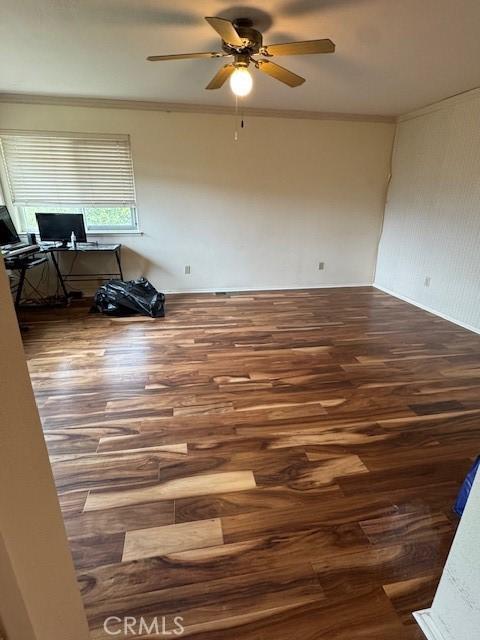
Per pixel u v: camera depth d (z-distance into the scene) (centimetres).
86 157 409
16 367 56
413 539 136
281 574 123
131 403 225
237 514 146
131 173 425
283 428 202
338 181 476
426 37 229
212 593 117
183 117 413
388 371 271
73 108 388
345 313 407
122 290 388
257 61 224
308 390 243
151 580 120
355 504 151
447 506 151
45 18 209
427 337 339
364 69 288
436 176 397
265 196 464
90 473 167
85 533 137
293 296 473
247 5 195
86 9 199
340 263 516
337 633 106
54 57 267
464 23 211
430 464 176
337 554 130
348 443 190
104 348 307
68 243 416
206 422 207
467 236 361
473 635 92
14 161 399
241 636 105
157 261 464
